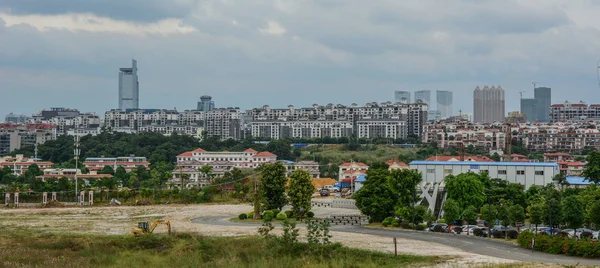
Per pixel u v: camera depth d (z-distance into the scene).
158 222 154.38
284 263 115.75
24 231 164.12
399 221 181.38
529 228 160.75
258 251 124.56
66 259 121.19
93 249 130.88
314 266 113.44
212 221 194.75
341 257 119.56
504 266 109.81
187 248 130.50
